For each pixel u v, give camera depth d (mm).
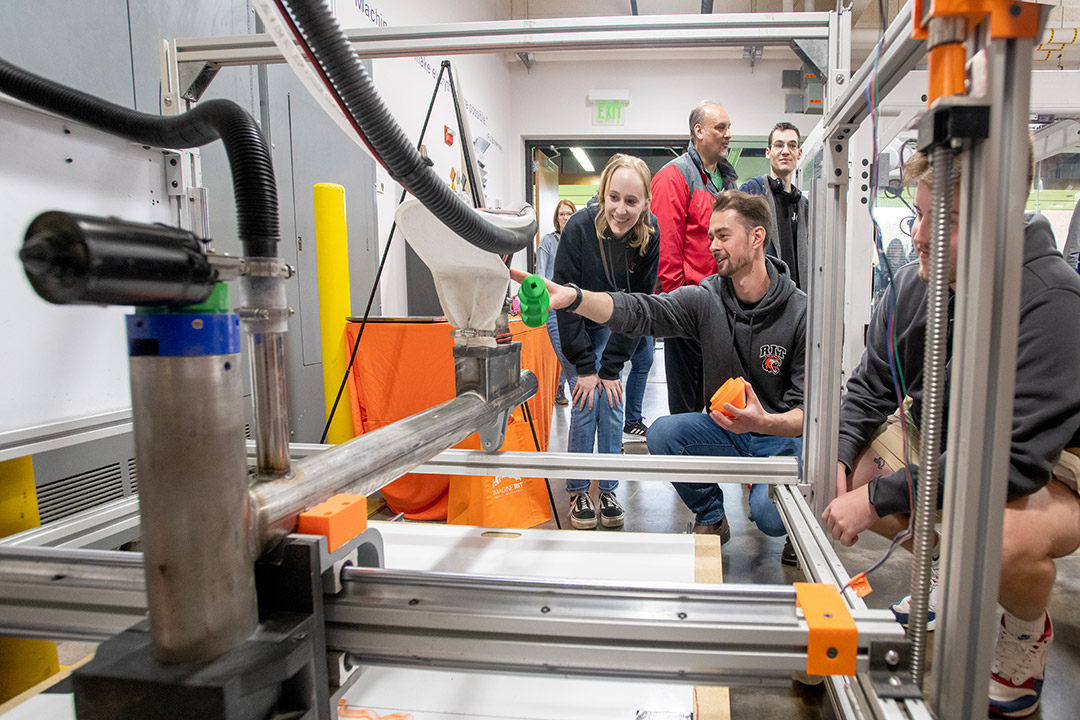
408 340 1763
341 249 1899
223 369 393
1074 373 862
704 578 1036
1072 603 1440
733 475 1187
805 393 1145
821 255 1092
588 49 1184
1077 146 2619
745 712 1022
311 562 481
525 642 518
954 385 464
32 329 1026
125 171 1198
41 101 725
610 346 1943
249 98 1803
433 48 1200
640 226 1824
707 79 5148
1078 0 2703
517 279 1131
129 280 314
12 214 989
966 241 444
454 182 3574
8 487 960
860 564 1602
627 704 787
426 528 1254
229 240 1757
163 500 383
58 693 769
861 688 534
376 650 541
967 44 429
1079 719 1032
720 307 1640
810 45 1111
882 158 2461
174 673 390
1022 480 878
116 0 1379
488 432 1178
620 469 1216
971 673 468
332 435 1919
